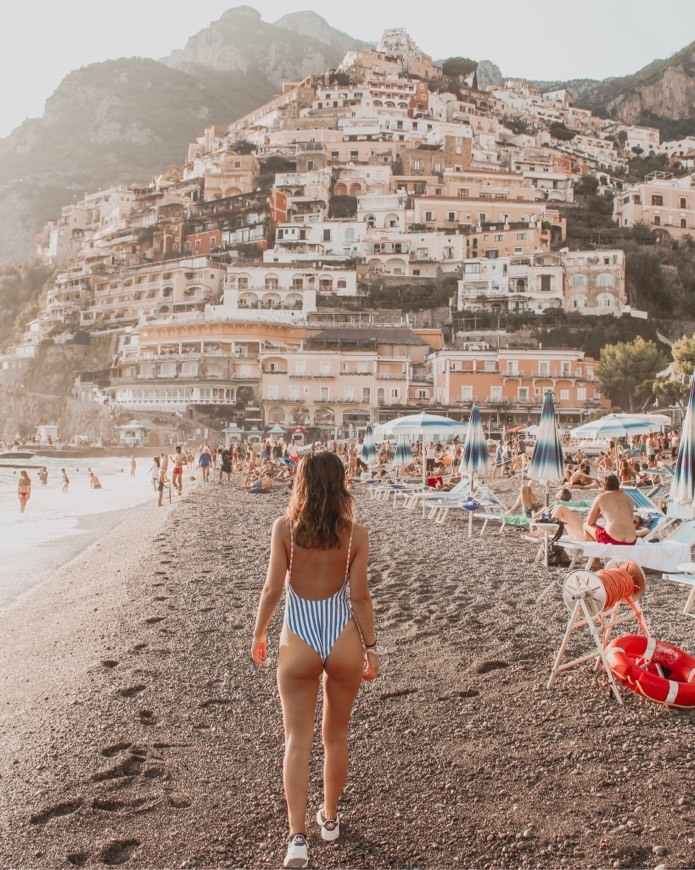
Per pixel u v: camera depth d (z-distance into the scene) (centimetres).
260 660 454
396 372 9906
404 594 1057
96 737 596
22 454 9100
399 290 11844
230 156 14888
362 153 15800
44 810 484
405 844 436
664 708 592
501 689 655
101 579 1361
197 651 821
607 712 591
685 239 13788
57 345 13012
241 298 11588
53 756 566
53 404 11606
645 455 4103
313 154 15175
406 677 704
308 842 440
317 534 427
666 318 12569
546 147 18000
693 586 916
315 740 584
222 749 570
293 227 12988
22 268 18400
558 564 1236
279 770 534
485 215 13475
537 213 13525
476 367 9569
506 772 510
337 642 427
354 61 19962
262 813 475
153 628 925
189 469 6288
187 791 505
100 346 12712
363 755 547
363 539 441
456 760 531
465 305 11538
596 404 9425
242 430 9312
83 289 14150
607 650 643
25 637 988
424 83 18262
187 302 12325
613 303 11562
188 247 14050
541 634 809
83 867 426
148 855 434
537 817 455
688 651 748
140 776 529
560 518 1225
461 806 472
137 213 15500
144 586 1201
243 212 13638
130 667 773
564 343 10869
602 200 15725
